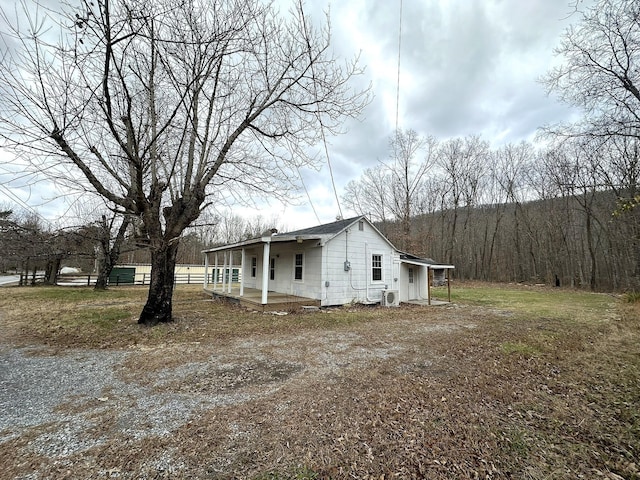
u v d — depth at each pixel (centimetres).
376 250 1332
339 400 350
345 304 1200
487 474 227
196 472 223
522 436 280
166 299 791
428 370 460
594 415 324
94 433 275
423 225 3278
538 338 677
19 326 763
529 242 2820
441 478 221
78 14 449
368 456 246
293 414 315
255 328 754
